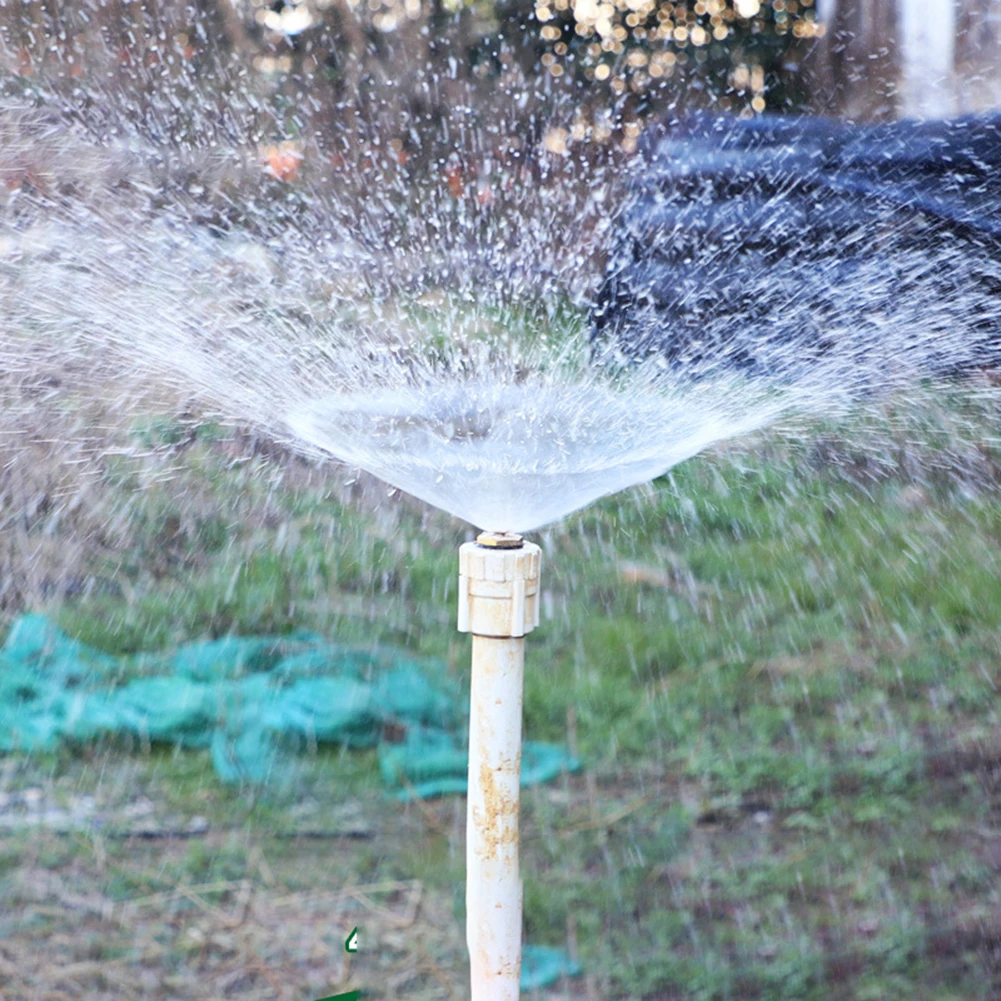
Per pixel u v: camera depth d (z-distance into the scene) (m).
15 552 12.34
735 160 16.62
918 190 16.02
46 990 7.12
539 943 7.76
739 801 9.27
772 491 14.82
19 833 8.53
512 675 5.36
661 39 21.69
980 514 14.12
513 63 21.67
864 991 7.34
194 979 7.27
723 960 7.61
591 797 9.29
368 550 13.01
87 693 10.15
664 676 11.02
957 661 11.30
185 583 12.12
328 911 7.88
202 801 9.00
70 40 18.11
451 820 8.88
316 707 9.82
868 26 20.28
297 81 20.20
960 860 8.57
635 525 14.14
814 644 11.62
